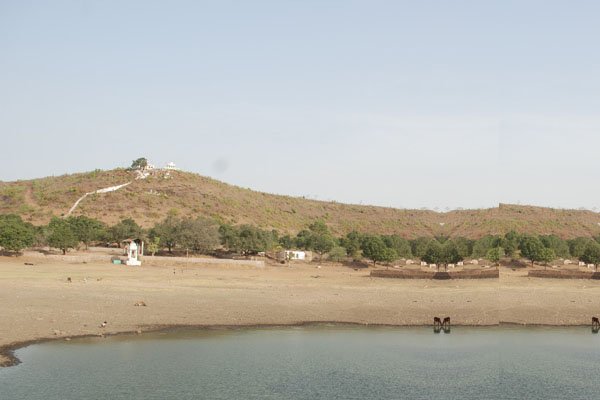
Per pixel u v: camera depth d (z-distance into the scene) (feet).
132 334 162.09
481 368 135.54
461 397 114.83
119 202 588.09
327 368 133.69
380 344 158.40
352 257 429.79
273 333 169.58
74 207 568.41
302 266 385.91
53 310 182.60
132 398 110.63
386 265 405.18
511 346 158.20
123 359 136.46
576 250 453.58
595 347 157.79
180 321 179.52
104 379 121.08
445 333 174.09
